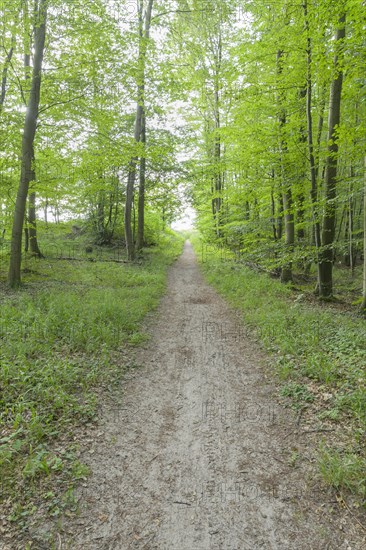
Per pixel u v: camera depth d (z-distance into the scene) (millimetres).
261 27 10531
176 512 3023
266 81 10828
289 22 9188
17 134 11578
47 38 10117
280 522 2898
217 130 13391
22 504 3031
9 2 8688
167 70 12359
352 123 10383
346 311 8523
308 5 7988
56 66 9977
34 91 10164
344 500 3078
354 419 4148
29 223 14086
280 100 10664
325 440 3885
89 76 10164
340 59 7219
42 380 4934
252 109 11320
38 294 9266
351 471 3281
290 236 11914
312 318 7648
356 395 4461
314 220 9766
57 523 2873
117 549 2672
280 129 10617
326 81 8836
